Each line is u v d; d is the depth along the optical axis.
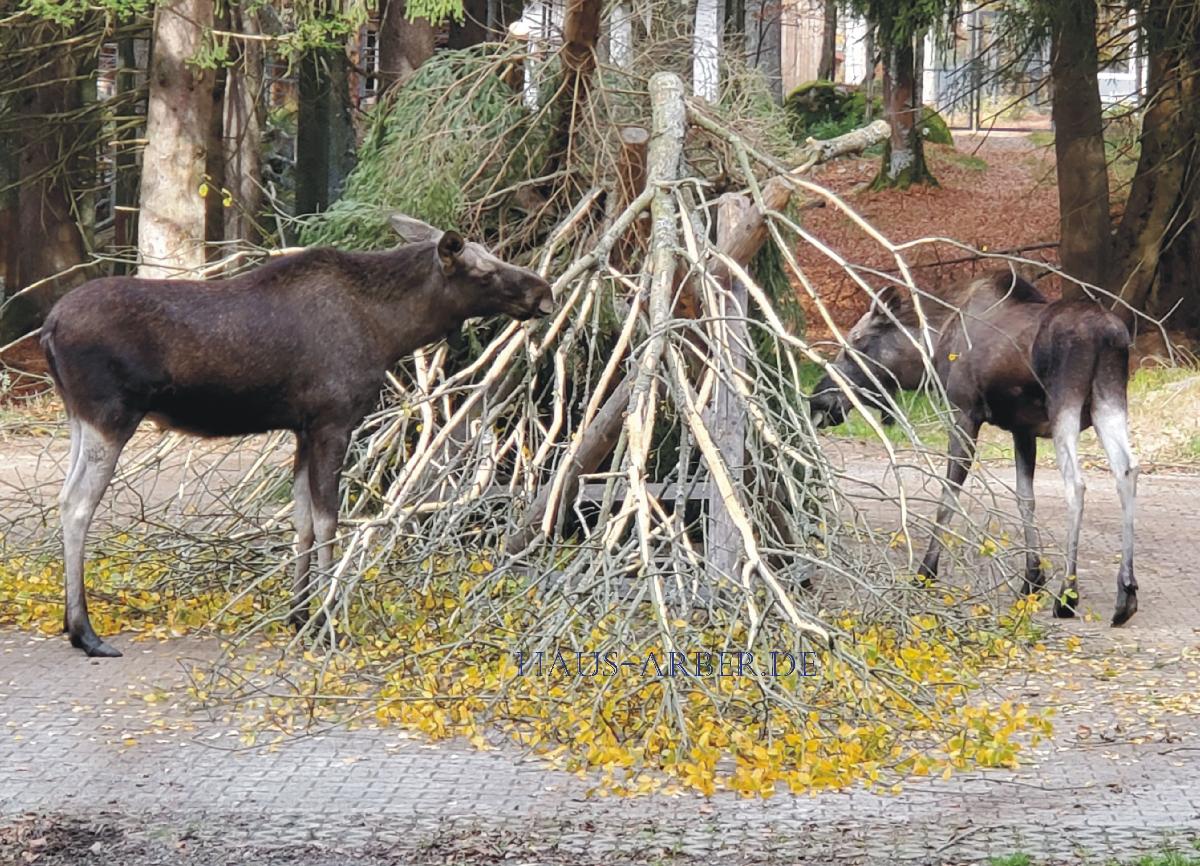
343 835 5.26
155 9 16.30
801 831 5.30
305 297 7.60
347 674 7.07
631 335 8.31
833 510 7.57
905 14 18.69
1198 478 14.70
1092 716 6.76
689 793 5.68
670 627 6.54
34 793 5.67
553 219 10.28
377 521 7.38
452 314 7.86
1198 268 20.94
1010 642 7.92
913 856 5.07
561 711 6.36
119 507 11.09
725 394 8.20
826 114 34.84
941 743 6.27
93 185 22.12
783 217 8.30
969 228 27.39
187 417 7.60
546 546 7.77
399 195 10.11
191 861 5.05
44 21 17.34
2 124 19.81
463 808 5.52
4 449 14.62
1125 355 8.82
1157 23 18.86
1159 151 20.75
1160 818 5.44
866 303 23.77
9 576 8.84
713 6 13.30
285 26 19.64
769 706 6.10
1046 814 5.48
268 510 10.11
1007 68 20.02
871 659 6.74
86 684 7.07
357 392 7.71
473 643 7.04
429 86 10.41
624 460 8.03
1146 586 9.79
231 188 20.39
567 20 9.57
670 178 8.66
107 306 7.35
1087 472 15.05
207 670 7.08
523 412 8.43
